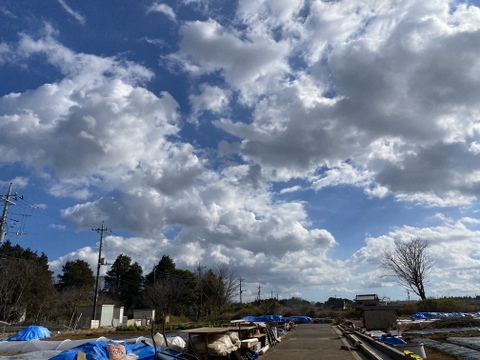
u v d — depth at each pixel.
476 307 45.31
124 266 91.94
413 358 11.00
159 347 11.26
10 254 73.38
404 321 35.50
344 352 16.39
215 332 11.23
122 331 36.12
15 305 54.22
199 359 10.41
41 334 25.17
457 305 44.75
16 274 55.66
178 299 67.56
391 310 28.64
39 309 58.53
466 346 17.02
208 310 65.12
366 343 18.75
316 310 54.34
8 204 34.00
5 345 16.22
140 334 31.48
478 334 21.73
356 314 50.62
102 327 43.78
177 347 11.83
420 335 23.23
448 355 15.15
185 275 76.88
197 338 11.84
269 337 18.89
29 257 76.00
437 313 41.62
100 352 9.45
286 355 15.72
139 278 88.06
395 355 12.84
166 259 81.69
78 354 8.66
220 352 11.16
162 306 63.78
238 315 54.28
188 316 68.94
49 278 64.00
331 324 42.81
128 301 84.44
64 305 64.75
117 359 9.59
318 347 18.44
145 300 70.31
